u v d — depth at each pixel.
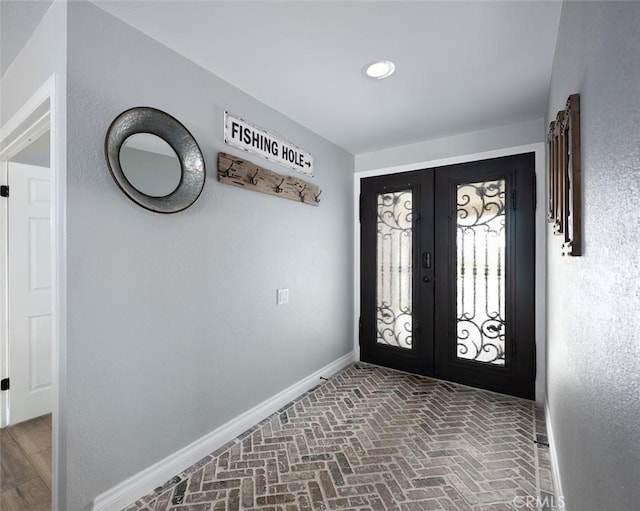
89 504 1.38
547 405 2.21
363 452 1.91
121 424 1.49
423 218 3.10
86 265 1.36
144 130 1.54
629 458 0.59
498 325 2.75
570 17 1.21
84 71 1.35
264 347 2.33
